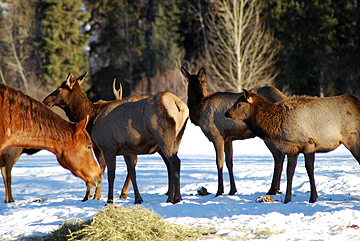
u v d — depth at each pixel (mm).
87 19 165750
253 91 28266
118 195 30781
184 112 25891
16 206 26078
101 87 168500
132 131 25609
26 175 44812
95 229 16672
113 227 16812
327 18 127312
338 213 19312
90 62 177625
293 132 24156
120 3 179625
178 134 26344
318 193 28234
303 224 18156
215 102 29688
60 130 18422
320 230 17266
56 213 22812
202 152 70062
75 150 18797
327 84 127000
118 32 179250
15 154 29047
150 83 154125
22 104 17641
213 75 117250
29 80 153375
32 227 19547
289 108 24641
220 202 25594
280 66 132125
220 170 29266
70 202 27656
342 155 58750
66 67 155875
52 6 157500
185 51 162125
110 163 26312
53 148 18422
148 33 189875
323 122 23688
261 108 25281
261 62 113250
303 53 131750
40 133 17953
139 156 64062
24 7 164125
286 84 128375
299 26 133500
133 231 16859
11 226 20141
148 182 37938
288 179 24594
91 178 19234
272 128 24781
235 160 55188
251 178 37781
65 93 28297
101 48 178625
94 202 26500
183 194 30344
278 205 22031
